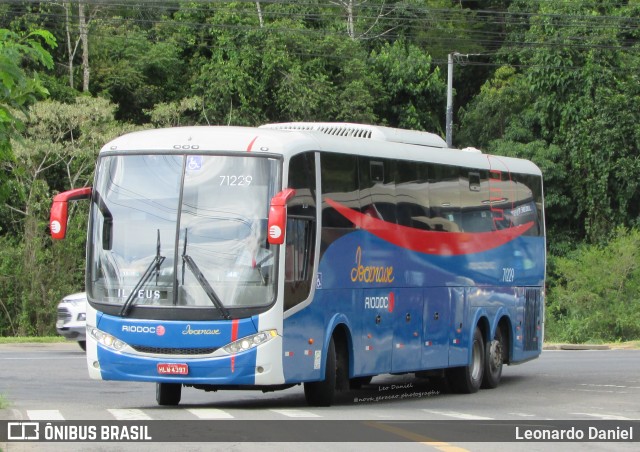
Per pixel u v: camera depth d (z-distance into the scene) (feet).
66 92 145.18
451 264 61.98
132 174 47.26
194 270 45.55
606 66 158.10
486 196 67.05
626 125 152.56
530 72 160.35
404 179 57.21
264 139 47.14
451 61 140.87
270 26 154.92
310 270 47.83
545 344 122.11
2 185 41.50
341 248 50.62
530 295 73.56
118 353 45.80
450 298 61.77
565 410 51.78
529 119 161.79
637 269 137.49
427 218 59.41
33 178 135.74
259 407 50.26
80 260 135.74
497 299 68.18
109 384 62.64
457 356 62.28
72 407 48.70
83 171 141.18
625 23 157.99
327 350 49.32
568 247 158.81
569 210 159.22
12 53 38.37
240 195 46.16
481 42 186.19
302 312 47.14
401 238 56.44
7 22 149.48
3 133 39.09
